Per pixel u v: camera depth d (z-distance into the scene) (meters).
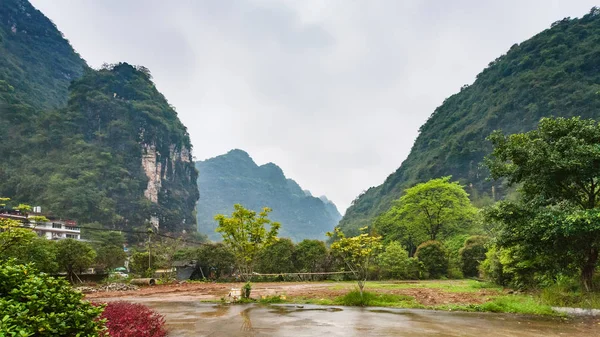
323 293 16.94
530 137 12.94
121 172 120.81
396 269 31.11
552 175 11.74
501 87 111.44
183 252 43.31
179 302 14.74
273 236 15.13
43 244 26.69
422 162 119.62
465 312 10.67
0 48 150.00
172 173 148.25
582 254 11.44
